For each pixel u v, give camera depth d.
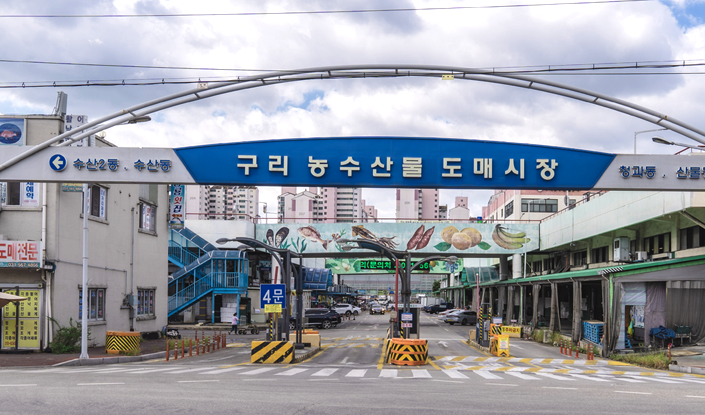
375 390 12.15
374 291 185.88
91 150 16.73
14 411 8.59
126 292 32.09
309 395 10.95
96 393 10.75
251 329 45.94
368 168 16.30
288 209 167.00
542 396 11.43
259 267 58.81
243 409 8.98
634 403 10.42
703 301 27.88
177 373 16.44
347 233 53.56
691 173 16.34
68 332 24.62
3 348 24.19
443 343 37.31
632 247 38.28
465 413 8.93
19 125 25.03
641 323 28.53
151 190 36.09
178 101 16.33
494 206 82.88
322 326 56.34
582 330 32.53
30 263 23.81
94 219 28.27
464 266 80.88
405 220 55.03
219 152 16.48
